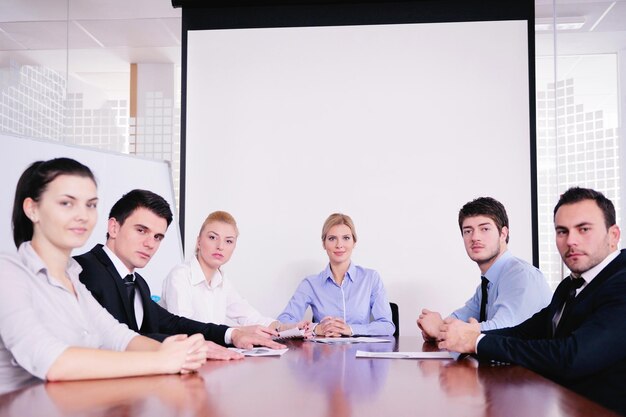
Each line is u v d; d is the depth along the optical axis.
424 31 3.86
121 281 2.02
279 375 1.33
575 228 1.69
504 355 1.51
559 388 1.17
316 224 3.84
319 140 3.87
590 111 4.41
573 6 4.06
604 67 4.48
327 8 3.93
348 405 0.99
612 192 4.31
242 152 3.91
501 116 3.79
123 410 0.93
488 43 3.82
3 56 4.96
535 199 3.75
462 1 3.86
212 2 3.95
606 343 1.41
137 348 1.49
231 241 2.75
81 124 5.00
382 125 3.85
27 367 1.19
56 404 0.96
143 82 5.05
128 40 4.73
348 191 3.84
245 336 2.02
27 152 2.37
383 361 1.61
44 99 4.96
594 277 1.64
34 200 1.45
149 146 4.94
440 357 1.69
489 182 3.78
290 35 3.92
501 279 2.41
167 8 4.25
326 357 1.70
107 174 2.76
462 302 3.74
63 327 1.39
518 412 0.94
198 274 2.69
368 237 3.81
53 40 4.75
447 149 3.81
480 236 2.56
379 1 3.88
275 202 3.87
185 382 1.20
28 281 1.35
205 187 3.91
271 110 3.91
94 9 4.29
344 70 3.89
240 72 3.94
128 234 2.16
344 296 3.23
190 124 3.95
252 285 3.84
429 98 3.84
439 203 3.79
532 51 3.79
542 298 2.26
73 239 1.45
